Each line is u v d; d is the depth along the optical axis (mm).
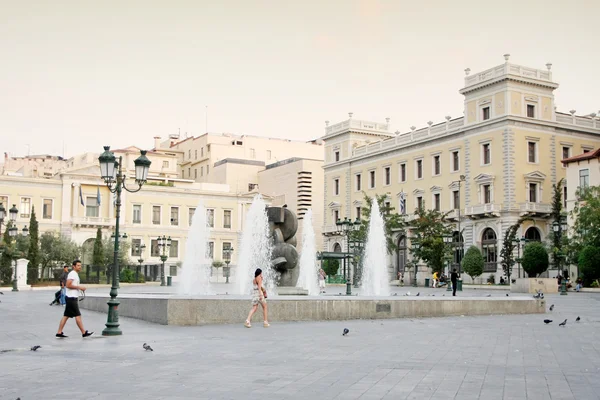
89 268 70625
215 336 17859
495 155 73625
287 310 22609
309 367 12547
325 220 103562
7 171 108062
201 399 9617
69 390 10234
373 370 12250
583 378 11609
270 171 119000
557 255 58281
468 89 77125
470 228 76438
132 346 15633
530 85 73688
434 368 12570
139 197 96562
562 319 25219
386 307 24609
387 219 80062
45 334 18312
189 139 133750
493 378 11523
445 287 66938
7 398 9641
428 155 84438
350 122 99188
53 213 90688
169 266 94688
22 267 56594
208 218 101312
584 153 70000
